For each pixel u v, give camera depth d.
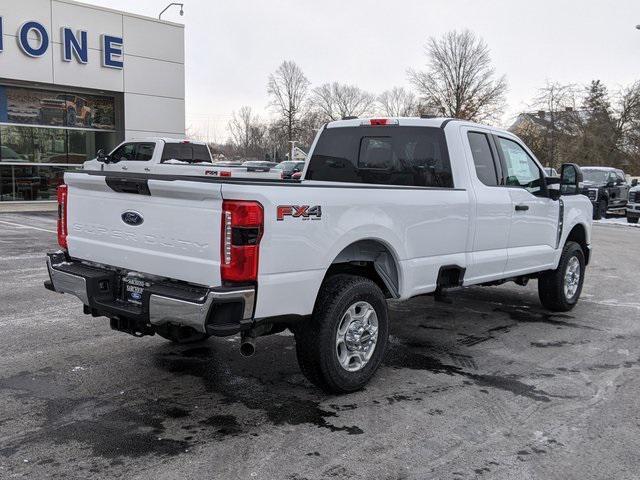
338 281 4.59
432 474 3.50
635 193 22.88
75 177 4.70
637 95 44.56
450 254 5.55
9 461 3.52
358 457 3.68
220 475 3.42
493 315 7.50
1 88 20.06
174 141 16.97
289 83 80.75
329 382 4.54
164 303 3.97
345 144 6.59
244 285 3.87
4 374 4.95
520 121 49.84
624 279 10.38
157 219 4.20
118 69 21.94
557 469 3.59
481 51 61.22
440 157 5.85
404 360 5.62
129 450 3.69
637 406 4.58
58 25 20.17
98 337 6.02
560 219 7.27
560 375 5.27
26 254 10.88
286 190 4.03
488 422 4.24
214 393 4.65
